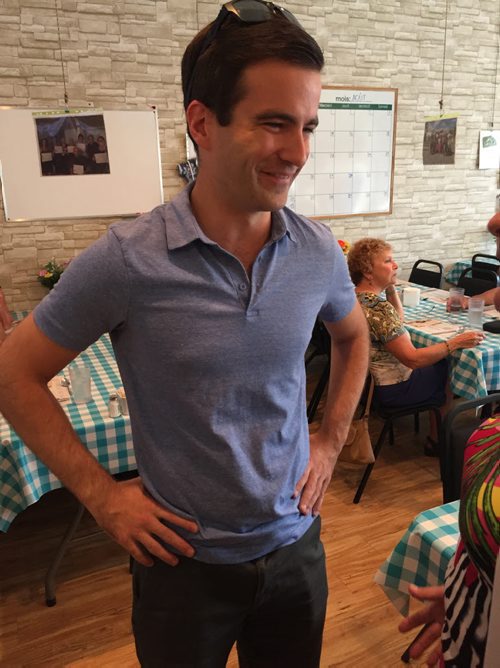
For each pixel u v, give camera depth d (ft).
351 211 14.38
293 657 3.54
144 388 2.79
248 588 3.05
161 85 11.74
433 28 14.16
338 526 7.75
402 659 5.55
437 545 3.74
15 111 10.80
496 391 8.25
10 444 5.54
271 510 2.97
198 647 3.12
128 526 2.88
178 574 3.01
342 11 13.00
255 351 2.75
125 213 11.98
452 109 15.03
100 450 5.96
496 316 9.75
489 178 16.07
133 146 11.75
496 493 2.20
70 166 11.38
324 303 3.32
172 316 2.63
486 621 2.24
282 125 2.41
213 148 2.55
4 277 11.43
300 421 3.12
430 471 9.20
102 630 6.03
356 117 13.80
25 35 10.57
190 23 11.70
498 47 15.19
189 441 2.80
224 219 2.72
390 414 8.37
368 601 6.33
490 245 16.57
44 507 8.47
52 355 2.70
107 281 2.57
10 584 6.78
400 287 12.29
